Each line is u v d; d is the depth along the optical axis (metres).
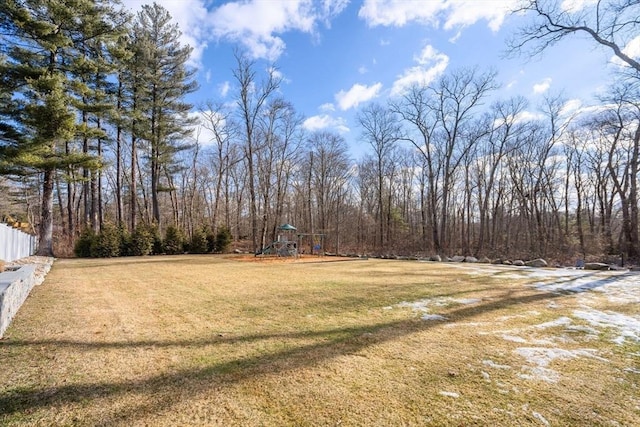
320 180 26.27
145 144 21.16
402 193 30.67
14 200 27.67
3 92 11.33
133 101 18.69
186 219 30.28
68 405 2.23
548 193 22.05
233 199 31.48
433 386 2.55
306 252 23.27
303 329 4.01
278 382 2.61
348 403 2.30
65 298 5.70
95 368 2.82
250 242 26.47
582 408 2.25
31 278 6.30
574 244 19.61
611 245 16.59
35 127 11.31
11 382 2.54
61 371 2.75
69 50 13.17
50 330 3.86
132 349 3.29
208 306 5.22
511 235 24.70
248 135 18.39
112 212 30.28
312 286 7.18
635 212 14.68
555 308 5.07
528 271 10.09
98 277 8.45
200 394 2.40
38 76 11.50
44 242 13.25
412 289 6.74
